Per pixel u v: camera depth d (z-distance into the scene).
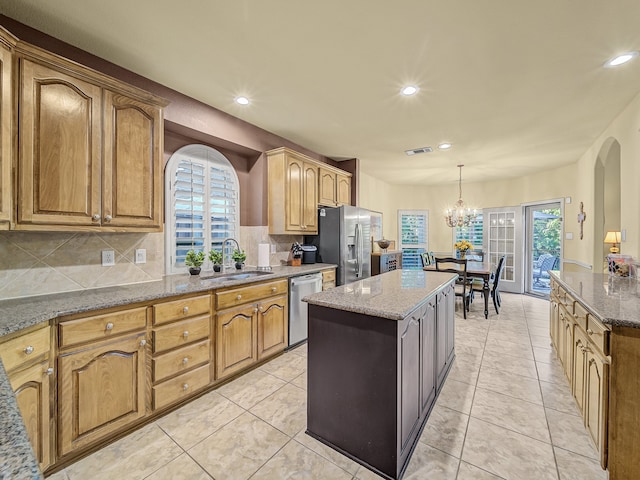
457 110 2.89
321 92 2.55
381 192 6.41
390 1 1.57
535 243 5.92
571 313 2.12
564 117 3.04
